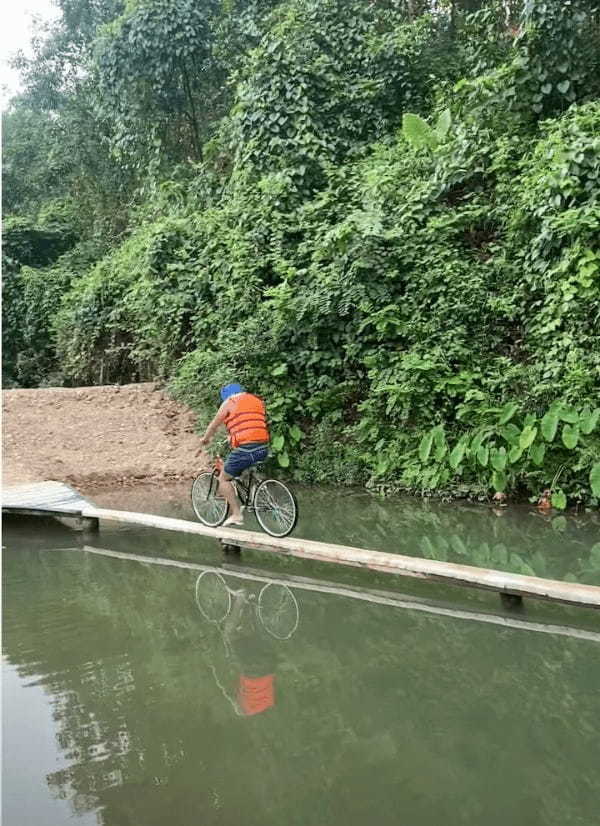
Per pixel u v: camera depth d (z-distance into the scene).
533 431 7.18
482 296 8.38
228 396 6.43
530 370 7.71
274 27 12.70
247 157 11.27
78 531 7.59
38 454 10.20
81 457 10.24
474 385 8.11
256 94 11.20
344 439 9.34
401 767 3.05
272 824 2.68
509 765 3.07
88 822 2.70
